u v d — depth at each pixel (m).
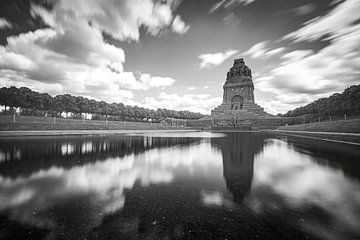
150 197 5.59
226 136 34.16
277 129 59.19
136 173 8.34
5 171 8.48
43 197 5.56
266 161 10.89
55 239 3.56
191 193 5.92
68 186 6.57
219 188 6.36
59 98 64.94
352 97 49.34
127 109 87.75
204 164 10.20
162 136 34.06
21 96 50.12
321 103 66.44
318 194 5.68
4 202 5.19
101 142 21.72
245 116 82.50
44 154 12.92
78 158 11.77
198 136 34.19
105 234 3.71
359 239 3.46
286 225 3.97
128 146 18.28
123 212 4.63
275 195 5.66
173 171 8.73
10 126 31.72
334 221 4.11
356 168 8.80
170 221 4.20
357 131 24.03
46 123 37.78
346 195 5.57
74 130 39.19
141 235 3.67
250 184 6.75
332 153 12.94
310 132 32.94
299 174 7.94
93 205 5.02
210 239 3.53
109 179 7.44
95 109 72.88
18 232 3.77
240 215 4.46
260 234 3.67
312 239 3.49
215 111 97.31
